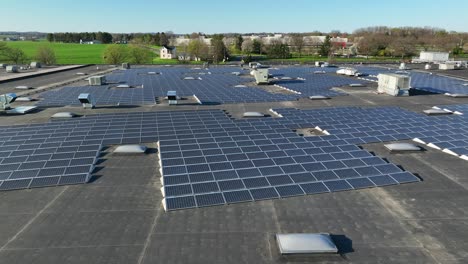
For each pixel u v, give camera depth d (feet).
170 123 99.19
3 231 43.96
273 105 133.39
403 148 72.49
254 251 39.70
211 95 154.61
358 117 103.81
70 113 112.68
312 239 39.50
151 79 220.43
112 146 78.48
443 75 232.73
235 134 86.02
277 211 48.47
